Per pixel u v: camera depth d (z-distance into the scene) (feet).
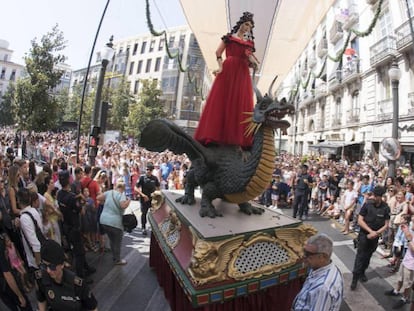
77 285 6.92
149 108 88.63
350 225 26.32
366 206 14.40
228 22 15.98
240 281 7.72
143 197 22.36
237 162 10.02
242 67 11.18
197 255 7.27
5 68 193.88
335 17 73.92
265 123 9.29
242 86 11.06
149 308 12.17
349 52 67.15
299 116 122.31
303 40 17.34
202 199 10.40
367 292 13.98
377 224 14.05
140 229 23.98
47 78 40.60
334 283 6.45
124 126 95.20
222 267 7.61
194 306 7.04
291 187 36.22
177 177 33.12
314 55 92.22
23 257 12.38
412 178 27.35
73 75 164.96
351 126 70.18
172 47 107.14
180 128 10.15
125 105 96.22
